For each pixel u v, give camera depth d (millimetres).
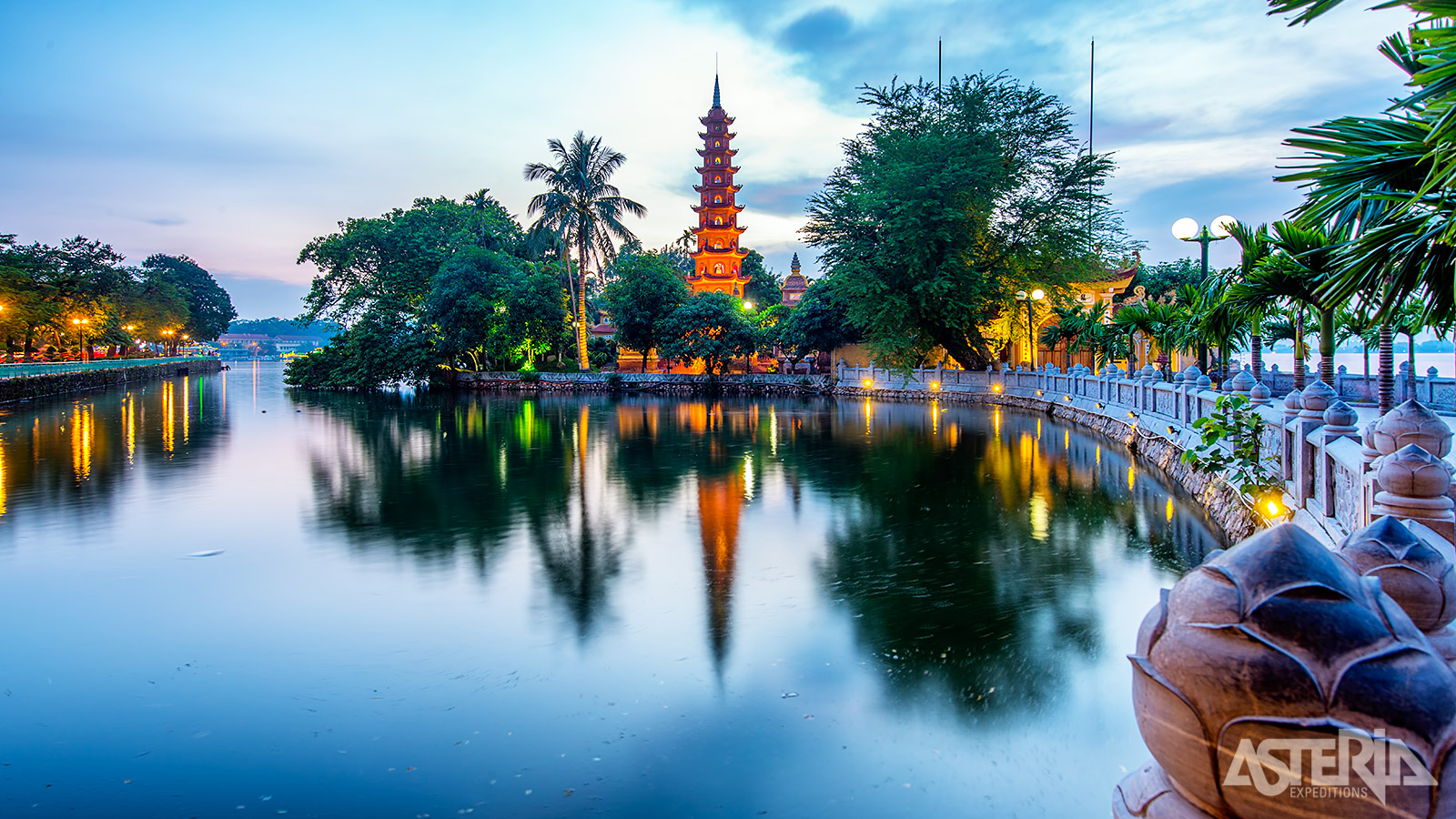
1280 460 8555
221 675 5879
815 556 9336
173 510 12430
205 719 5164
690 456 18938
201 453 19641
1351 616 1366
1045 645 6281
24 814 4098
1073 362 39781
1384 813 1286
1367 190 5648
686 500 13117
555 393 48688
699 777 4395
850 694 5434
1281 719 1325
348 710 5297
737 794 4227
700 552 9602
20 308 46000
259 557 9430
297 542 10172
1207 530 10117
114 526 11195
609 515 11922
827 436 23188
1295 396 8359
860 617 7070
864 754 4613
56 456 19062
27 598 7812
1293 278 9867
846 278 35969
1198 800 1474
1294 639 1354
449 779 4418
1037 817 3959
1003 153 34312
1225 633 1411
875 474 15555
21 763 4609
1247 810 1386
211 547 9945
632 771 4473
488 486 14688
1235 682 1372
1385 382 9648
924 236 33281
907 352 36562
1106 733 4824
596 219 53094
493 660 6156
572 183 52281
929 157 33281
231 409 35406
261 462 18016
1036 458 17453
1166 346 19141
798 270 86875
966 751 4621
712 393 48188
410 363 50312
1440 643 1936
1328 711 1314
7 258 49281
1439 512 4082
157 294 85750
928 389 40406
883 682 5621
